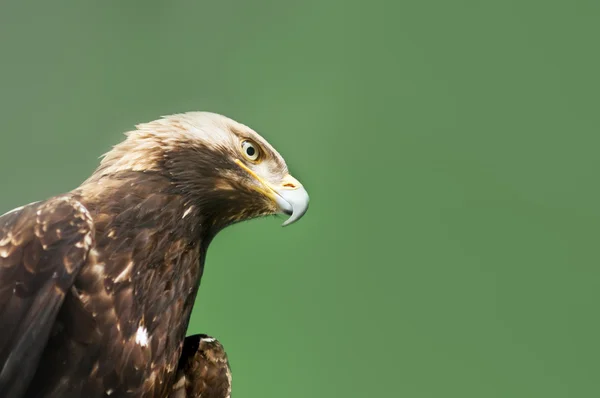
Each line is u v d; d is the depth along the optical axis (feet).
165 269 23.62
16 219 22.00
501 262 40.06
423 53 41.91
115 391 22.16
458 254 39.91
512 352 38.83
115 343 22.07
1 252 21.47
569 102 41.11
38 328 21.08
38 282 21.34
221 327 37.19
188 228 24.68
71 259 21.66
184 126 25.46
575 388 38.29
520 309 39.32
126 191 23.49
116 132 39.60
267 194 26.50
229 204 26.20
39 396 21.65
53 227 21.81
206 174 25.49
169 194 24.48
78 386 21.75
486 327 39.27
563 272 39.60
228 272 38.04
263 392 36.58
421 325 38.99
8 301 21.13
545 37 41.63
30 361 21.01
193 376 25.82
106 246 22.48
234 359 36.78
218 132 26.02
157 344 22.99
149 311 22.97
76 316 21.76
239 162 26.17
